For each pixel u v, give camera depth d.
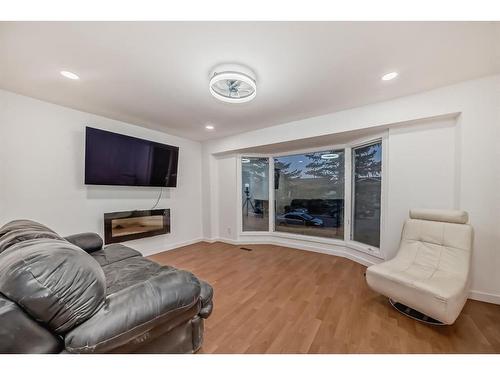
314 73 1.88
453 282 1.63
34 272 0.75
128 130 3.27
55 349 0.78
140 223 3.39
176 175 3.79
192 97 2.35
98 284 0.88
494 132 1.92
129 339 0.88
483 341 1.45
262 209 4.40
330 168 3.66
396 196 2.52
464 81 2.02
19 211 2.32
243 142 3.83
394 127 2.52
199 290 1.18
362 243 3.17
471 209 2.02
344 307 1.90
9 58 1.64
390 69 1.82
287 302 1.99
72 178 2.70
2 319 0.68
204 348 1.39
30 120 2.38
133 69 1.80
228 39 1.44
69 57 1.63
